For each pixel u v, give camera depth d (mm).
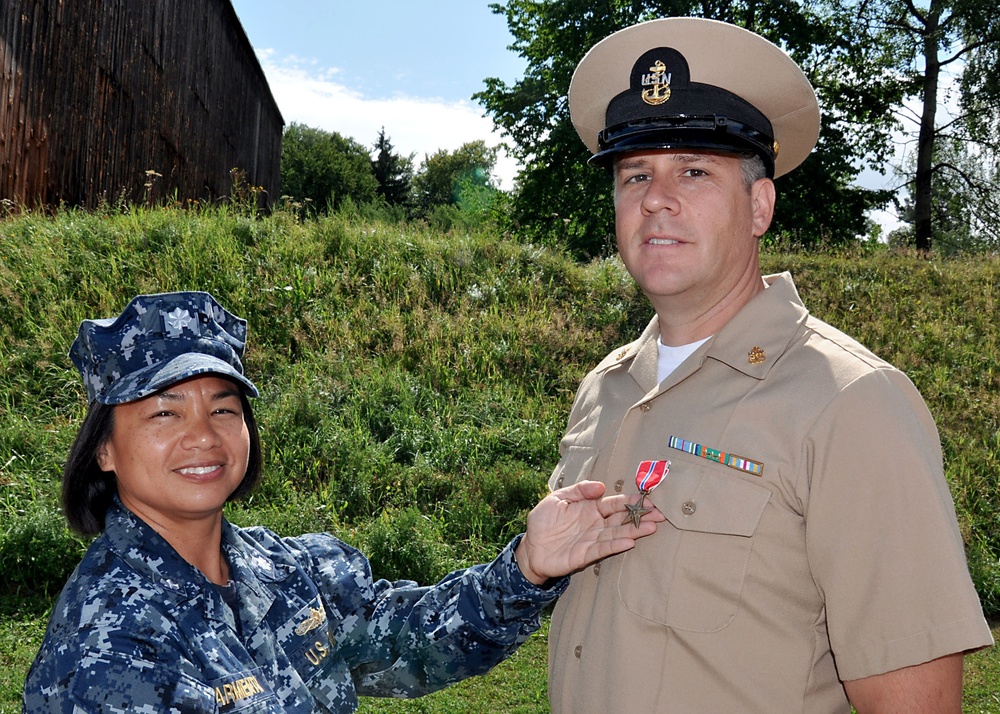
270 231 9344
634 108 1916
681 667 1653
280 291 8156
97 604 1521
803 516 1642
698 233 1824
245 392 1833
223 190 17766
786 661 1627
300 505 5734
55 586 4844
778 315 1821
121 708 1414
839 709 1676
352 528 5676
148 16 12727
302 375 7195
